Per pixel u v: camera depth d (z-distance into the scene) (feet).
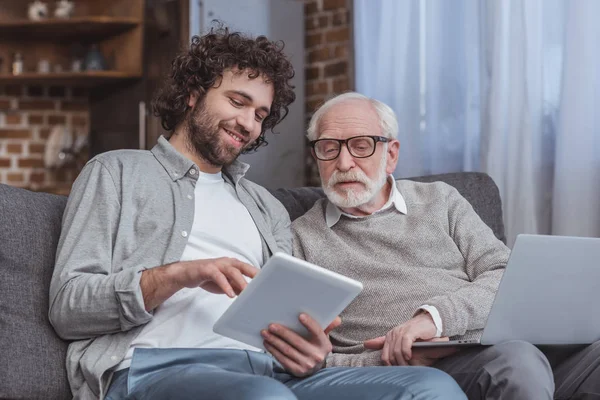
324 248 7.36
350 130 7.43
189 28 14.44
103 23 16.21
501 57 11.60
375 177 7.44
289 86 7.12
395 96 13.16
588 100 10.70
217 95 6.59
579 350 6.48
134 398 5.32
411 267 7.27
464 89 12.48
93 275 5.60
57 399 5.70
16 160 17.66
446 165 12.71
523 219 11.32
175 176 6.33
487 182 8.79
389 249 7.38
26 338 5.70
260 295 5.05
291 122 15.20
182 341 5.78
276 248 6.72
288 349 5.46
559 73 11.23
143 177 6.23
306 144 15.53
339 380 5.57
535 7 11.30
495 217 8.64
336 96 7.86
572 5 10.77
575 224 10.77
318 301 5.20
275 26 15.02
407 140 13.02
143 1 16.28
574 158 10.77
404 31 13.08
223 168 6.82
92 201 6.02
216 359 5.66
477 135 12.24
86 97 17.88
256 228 6.69
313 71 15.43
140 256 5.93
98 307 5.48
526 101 11.31
